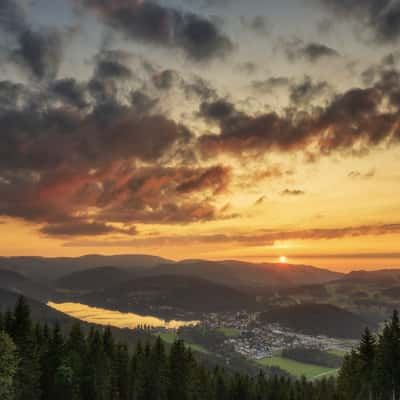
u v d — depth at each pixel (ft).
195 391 369.71
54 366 306.76
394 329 273.75
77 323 356.38
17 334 277.85
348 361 314.35
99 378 322.55
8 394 238.27
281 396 438.81
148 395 355.77
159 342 374.02
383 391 265.75
